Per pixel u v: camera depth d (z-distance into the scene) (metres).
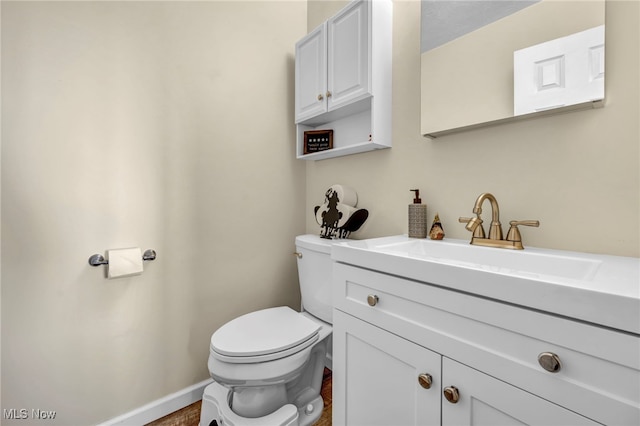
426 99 1.18
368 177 1.50
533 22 0.91
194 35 1.45
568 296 0.50
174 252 1.40
